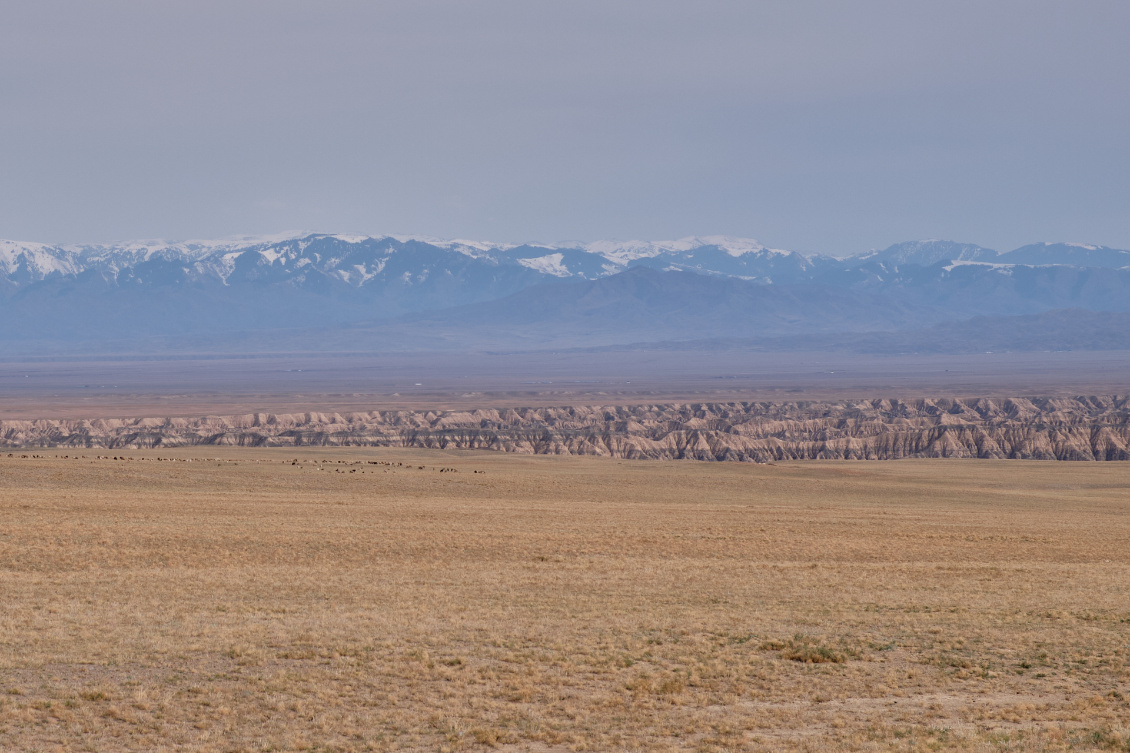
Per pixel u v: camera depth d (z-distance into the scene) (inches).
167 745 1790.1
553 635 2598.4
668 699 2086.6
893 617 2918.3
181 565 3659.0
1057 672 2341.3
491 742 1825.8
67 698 2015.3
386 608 2918.3
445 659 2331.4
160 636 2498.8
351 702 2036.2
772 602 3139.8
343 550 4084.6
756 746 1825.8
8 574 3302.2
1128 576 3846.0
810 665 2372.0
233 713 1957.4
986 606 3120.1
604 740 1850.4
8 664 2218.3
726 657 2407.7
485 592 3218.5
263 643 2456.9
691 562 3983.8
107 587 3129.9
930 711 2047.2
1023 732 1904.5
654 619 2819.9
